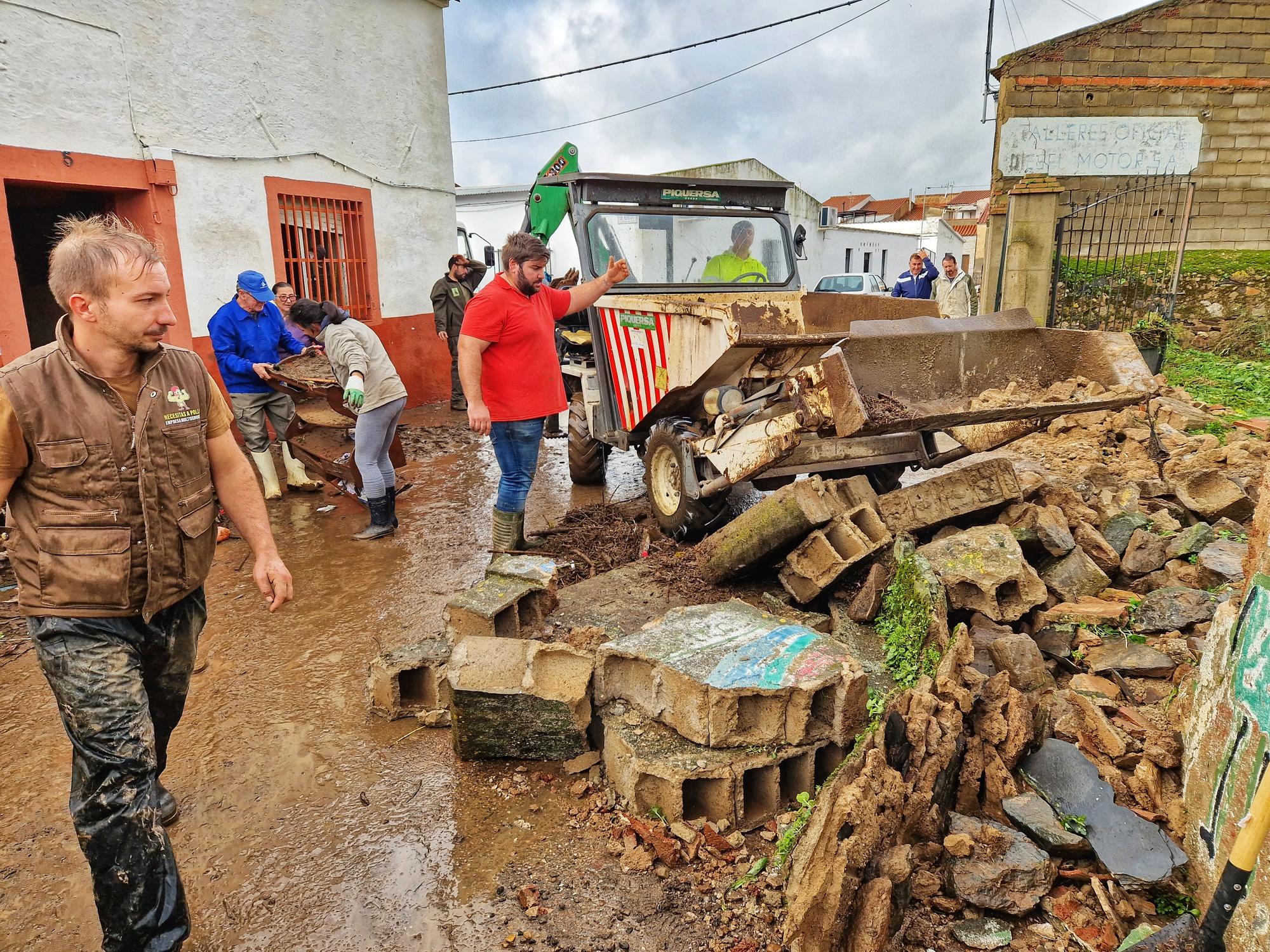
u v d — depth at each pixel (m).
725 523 5.36
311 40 9.03
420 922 2.50
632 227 6.09
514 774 3.19
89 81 6.86
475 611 3.64
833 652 3.08
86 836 2.12
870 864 2.27
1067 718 2.99
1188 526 4.74
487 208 21.30
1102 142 12.97
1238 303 12.32
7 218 6.35
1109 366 4.12
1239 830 2.13
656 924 2.46
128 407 2.21
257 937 2.46
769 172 27.62
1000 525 4.09
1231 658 2.31
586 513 6.21
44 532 2.12
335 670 4.06
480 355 4.67
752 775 2.94
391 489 6.11
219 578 5.36
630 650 3.13
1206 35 12.60
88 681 2.14
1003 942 2.28
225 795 3.11
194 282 7.94
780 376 4.76
